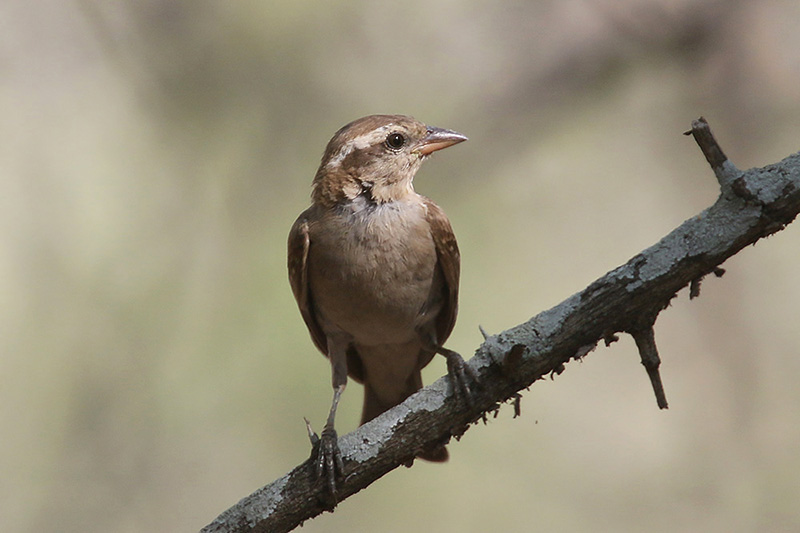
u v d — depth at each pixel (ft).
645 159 45.16
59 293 38.99
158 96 42.88
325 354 30.60
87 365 37.55
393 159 27.63
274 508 21.16
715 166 19.33
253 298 38.42
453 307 28.58
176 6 43.37
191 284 39.24
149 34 43.45
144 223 40.70
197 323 38.42
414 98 44.50
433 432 21.12
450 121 44.42
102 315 38.40
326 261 27.14
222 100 42.39
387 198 27.45
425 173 43.93
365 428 21.30
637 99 44.86
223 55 42.80
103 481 36.17
